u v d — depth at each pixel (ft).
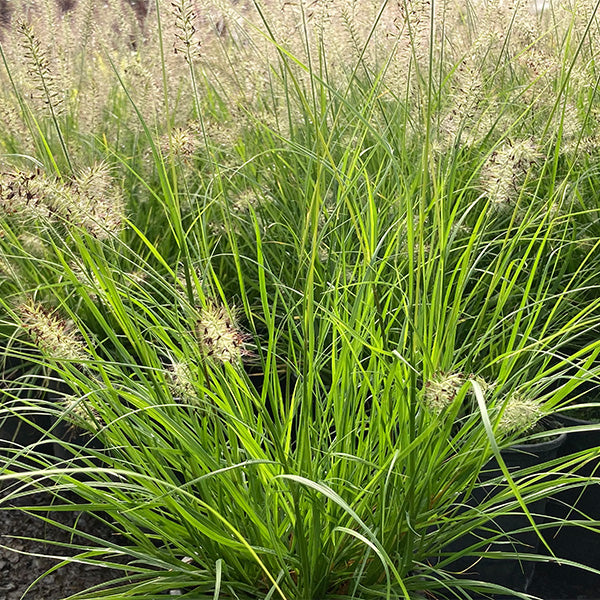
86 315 3.36
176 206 2.17
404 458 2.06
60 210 1.91
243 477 2.17
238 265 2.22
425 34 2.66
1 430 3.47
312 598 2.08
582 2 3.10
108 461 2.13
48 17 4.00
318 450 2.09
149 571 2.07
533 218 2.43
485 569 2.67
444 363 2.20
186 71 4.08
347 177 2.35
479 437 2.14
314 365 2.27
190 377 1.98
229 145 3.22
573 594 2.91
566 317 3.09
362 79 3.89
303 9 2.73
